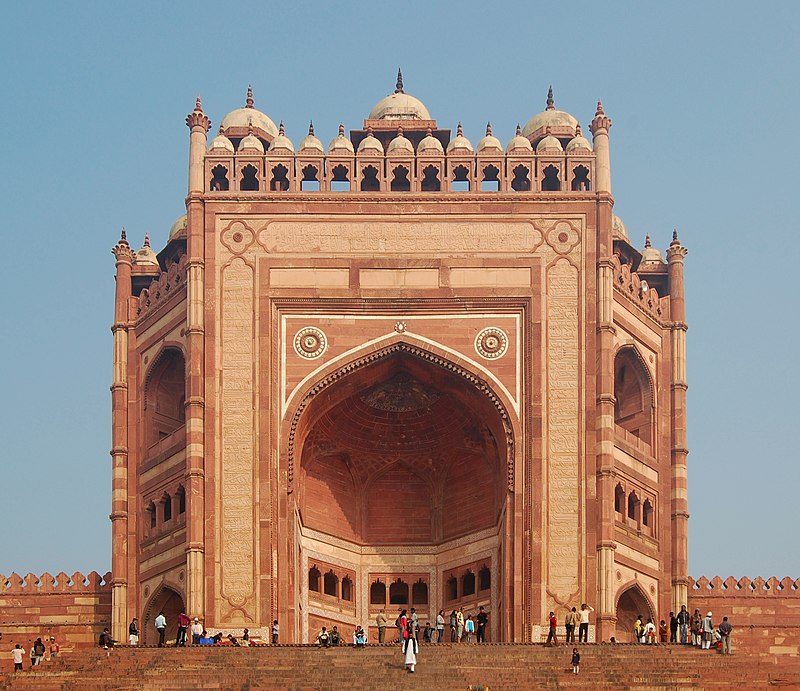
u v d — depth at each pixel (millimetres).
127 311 42438
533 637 37812
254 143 40719
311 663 32031
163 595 39906
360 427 41812
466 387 39594
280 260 39719
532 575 38156
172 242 43094
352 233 39906
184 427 39344
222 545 38312
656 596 40562
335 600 42000
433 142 40750
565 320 39469
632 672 31234
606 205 40031
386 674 30859
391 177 40406
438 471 42781
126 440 41656
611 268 39781
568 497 38594
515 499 38625
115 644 37375
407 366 39875
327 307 39562
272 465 38719
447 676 30719
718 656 32656
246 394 39094
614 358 40531
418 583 42500
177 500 39625
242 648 33531
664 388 42219
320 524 42000
